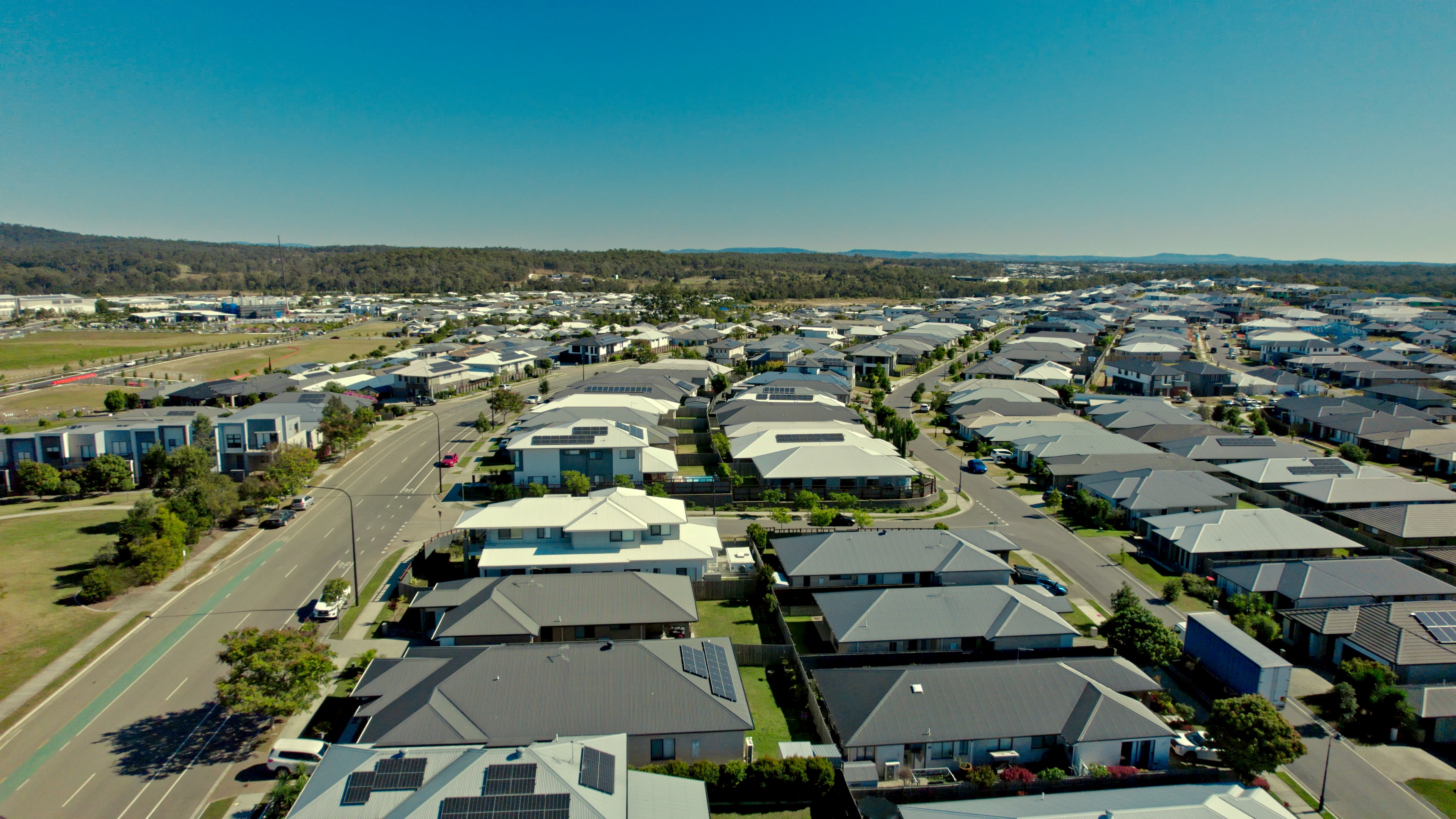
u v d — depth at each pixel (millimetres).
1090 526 74000
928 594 50969
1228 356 190375
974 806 33156
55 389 136500
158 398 120562
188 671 47125
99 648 49531
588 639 49875
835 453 84062
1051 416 112438
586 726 37188
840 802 35812
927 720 38719
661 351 197250
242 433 88438
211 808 35406
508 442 90625
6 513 75750
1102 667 43406
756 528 65688
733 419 105125
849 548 58844
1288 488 79625
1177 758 39562
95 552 65562
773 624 54344
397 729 36125
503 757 31188
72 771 37812
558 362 178000
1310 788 37812
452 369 139250
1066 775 37531
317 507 77812
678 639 44938
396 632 51375
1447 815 35844
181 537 63344
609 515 61281
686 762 37500
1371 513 70750
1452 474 90875
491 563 57375
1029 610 49344
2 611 54156
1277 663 43156
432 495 81875
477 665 40062
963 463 97562
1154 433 101250
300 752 37688
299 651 41312
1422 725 41375
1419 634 47031
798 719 42938
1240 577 57031
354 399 115938
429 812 28766
